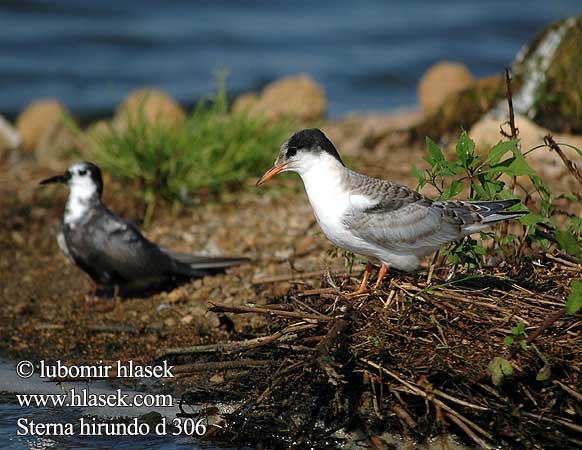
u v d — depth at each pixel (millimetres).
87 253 12555
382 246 9734
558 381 8781
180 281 13195
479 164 10531
